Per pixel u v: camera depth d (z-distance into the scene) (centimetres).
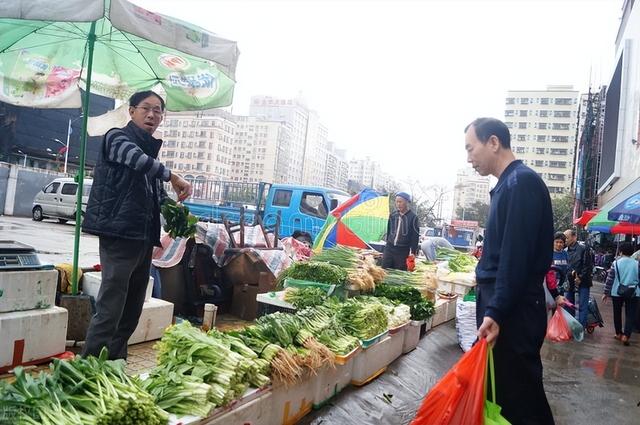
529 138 10925
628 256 859
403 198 814
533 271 246
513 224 236
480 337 236
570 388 528
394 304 579
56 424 192
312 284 577
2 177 2372
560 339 486
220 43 412
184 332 290
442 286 778
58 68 520
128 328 352
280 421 319
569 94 10681
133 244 320
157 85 550
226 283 662
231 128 9206
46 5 310
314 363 340
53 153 4147
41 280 393
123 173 316
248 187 1659
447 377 240
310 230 1399
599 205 2983
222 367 267
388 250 838
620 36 2550
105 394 216
